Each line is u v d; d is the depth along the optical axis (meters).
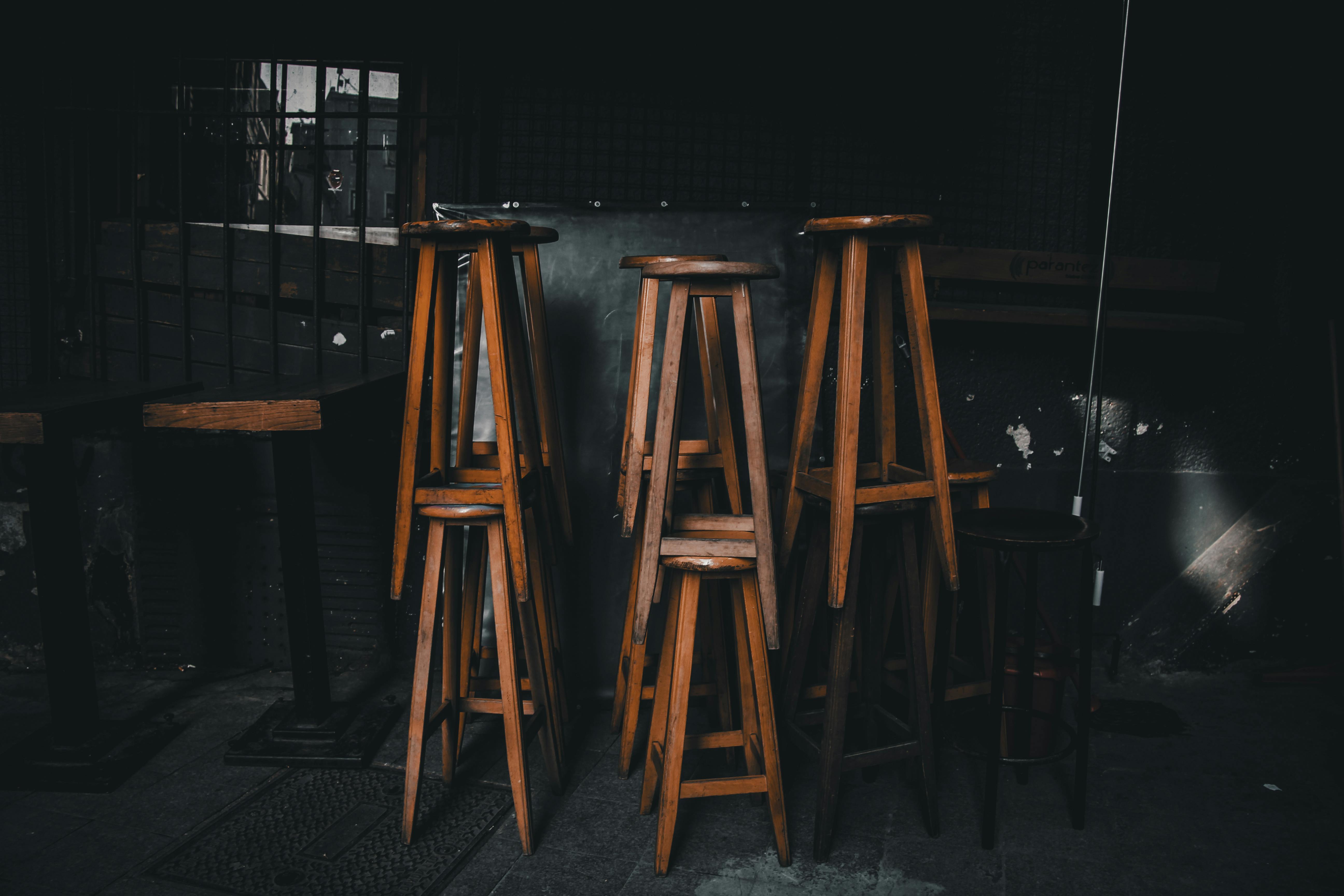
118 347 2.97
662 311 2.83
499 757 2.51
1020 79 3.04
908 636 2.17
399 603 3.07
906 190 3.02
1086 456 3.17
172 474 3.00
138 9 2.85
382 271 2.93
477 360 2.40
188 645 3.09
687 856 2.07
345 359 2.96
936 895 1.94
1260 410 3.23
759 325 2.89
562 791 2.33
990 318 2.88
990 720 2.20
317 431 2.46
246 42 2.87
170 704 2.82
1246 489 3.26
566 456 2.87
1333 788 2.40
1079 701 2.17
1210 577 3.24
